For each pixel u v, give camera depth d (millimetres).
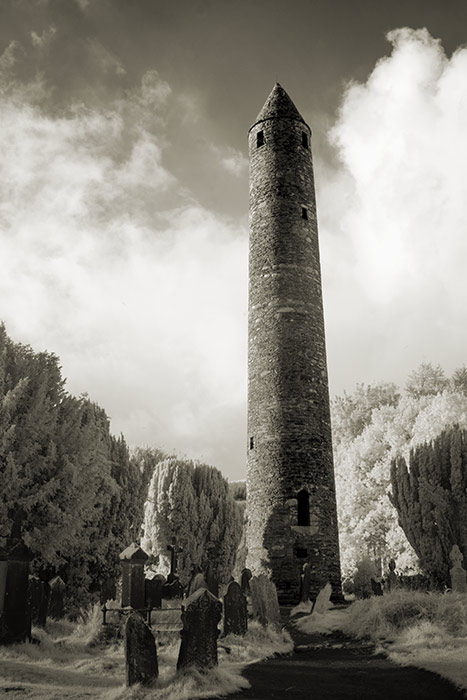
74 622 17781
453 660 10422
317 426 24719
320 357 25938
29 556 12641
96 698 8352
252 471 24547
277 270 26453
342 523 40969
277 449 24062
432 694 8469
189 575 28531
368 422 53656
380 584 24297
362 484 40500
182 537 29203
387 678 9844
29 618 12547
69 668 10680
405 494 25781
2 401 18203
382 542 37406
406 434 39969
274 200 27547
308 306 26266
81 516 20109
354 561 37406
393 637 13461
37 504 18484
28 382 18938
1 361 18844
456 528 23875
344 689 9195
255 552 23391
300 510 23656
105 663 10977
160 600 16328
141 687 8828
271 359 25375
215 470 32344
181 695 8500
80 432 20484
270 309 26047
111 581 20203
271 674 10492
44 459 18500
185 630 9812
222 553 30594
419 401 42188
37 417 18891
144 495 32875
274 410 24625
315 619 17062
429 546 24156
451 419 34125
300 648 13641
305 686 9461
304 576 21500
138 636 9086
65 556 23297
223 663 11523
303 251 26984
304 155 28750
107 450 28609
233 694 8797
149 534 29828
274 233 27047
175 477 30156
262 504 23734
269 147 28547
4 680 9102
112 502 28203
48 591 17906
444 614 13945
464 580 19188
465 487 23953
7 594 12188
